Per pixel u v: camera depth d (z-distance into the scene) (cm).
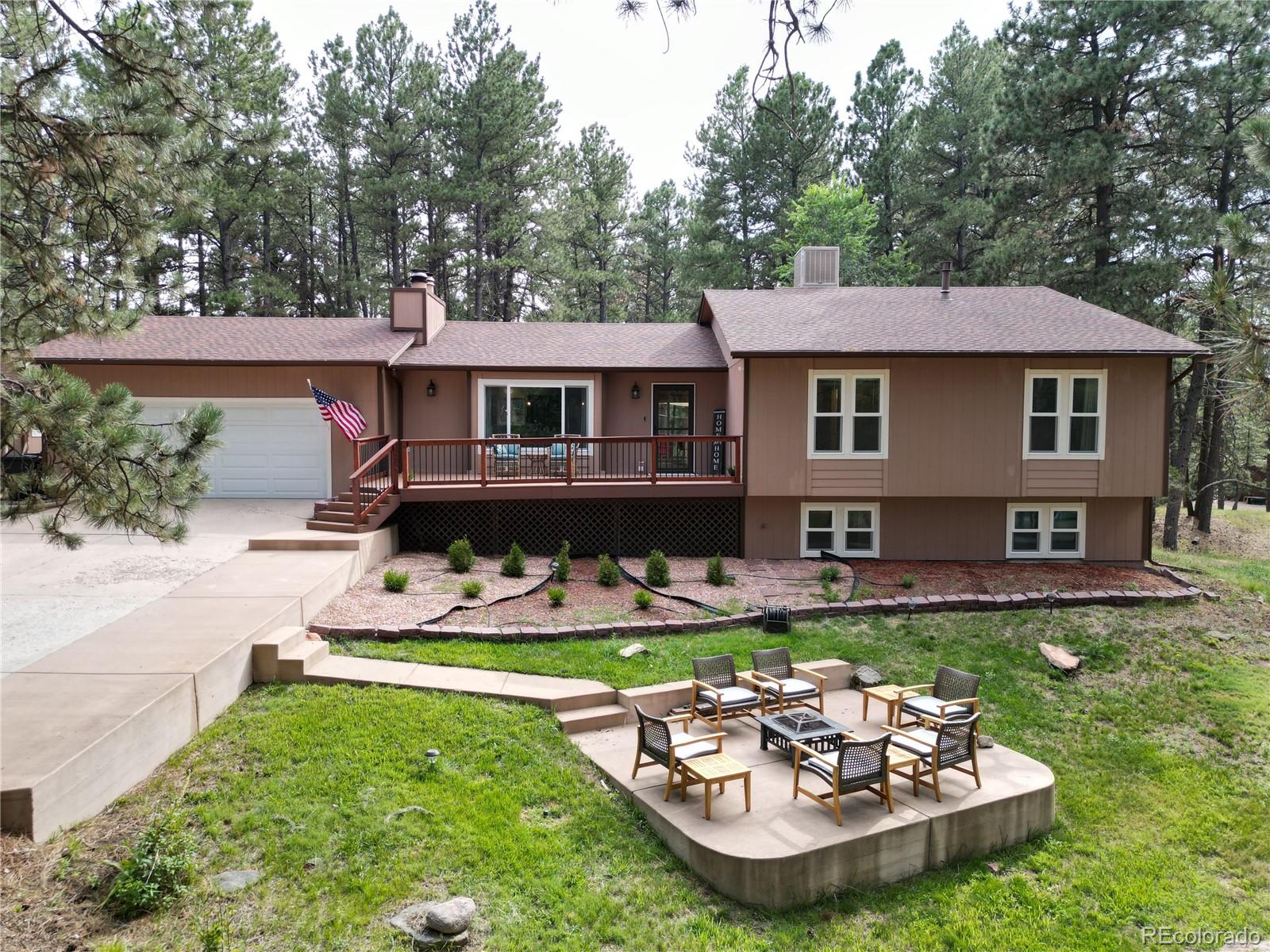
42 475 559
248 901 528
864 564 1436
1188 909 639
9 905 477
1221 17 1959
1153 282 2112
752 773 767
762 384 1430
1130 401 1418
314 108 3334
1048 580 1330
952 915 620
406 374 1784
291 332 1819
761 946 552
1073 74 2148
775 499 1484
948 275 1742
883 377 1424
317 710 779
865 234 3103
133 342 1695
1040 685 989
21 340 604
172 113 650
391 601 1114
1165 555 1814
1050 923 616
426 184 3169
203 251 3166
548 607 1136
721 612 1155
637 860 635
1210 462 2406
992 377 1419
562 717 827
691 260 3622
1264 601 1263
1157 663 1037
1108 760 846
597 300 4359
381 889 552
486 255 3634
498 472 1716
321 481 1680
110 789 604
